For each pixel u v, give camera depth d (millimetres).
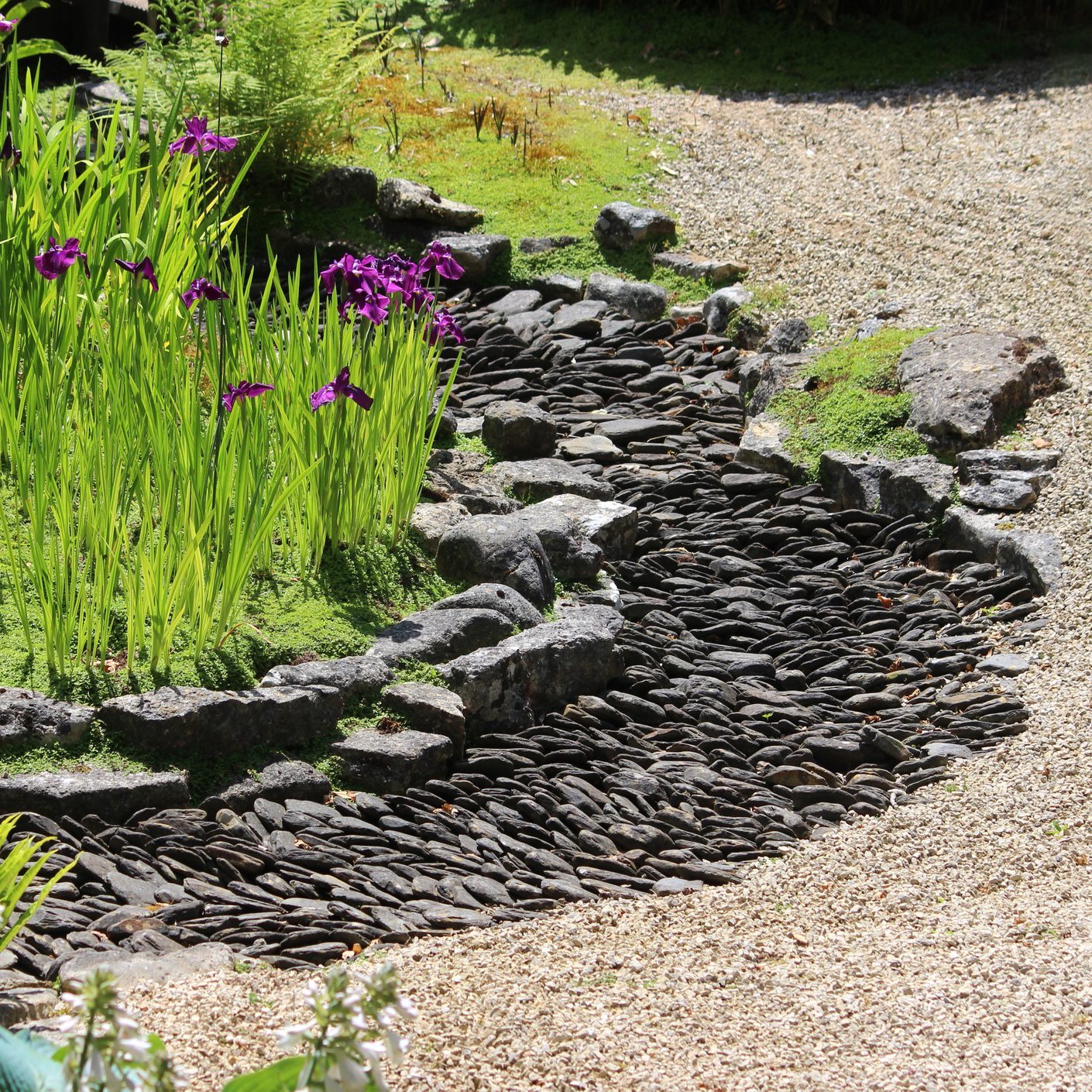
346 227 10273
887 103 13047
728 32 14883
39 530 4582
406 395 5848
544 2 15758
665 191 11211
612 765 5082
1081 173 10719
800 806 4992
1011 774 5109
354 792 4738
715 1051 3127
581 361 8969
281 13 9570
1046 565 6520
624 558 6816
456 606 5621
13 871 3176
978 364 7918
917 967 3695
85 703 4605
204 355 5898
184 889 4004
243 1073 2838
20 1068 2059
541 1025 3199
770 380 8461
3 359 5145
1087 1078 3010
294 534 5859
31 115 6086
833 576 6773
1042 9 15203
